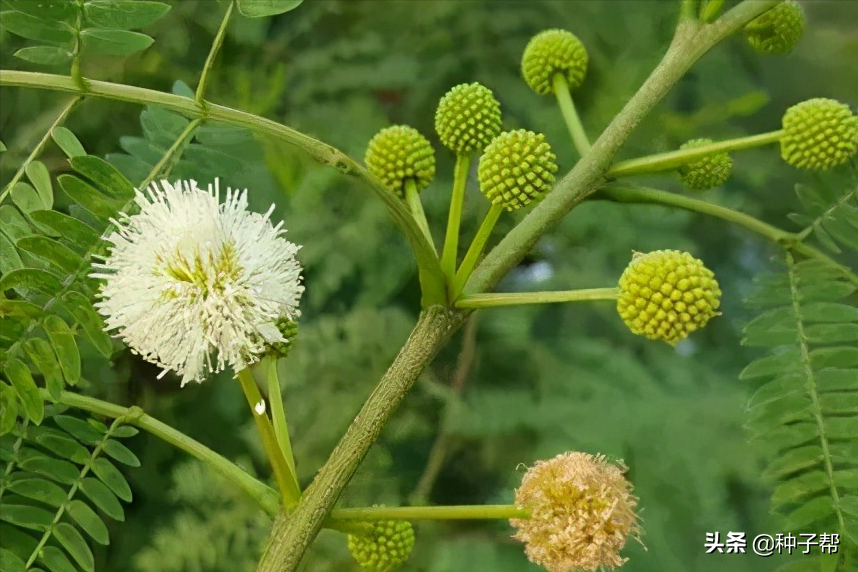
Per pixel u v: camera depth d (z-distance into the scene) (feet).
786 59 1.15
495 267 0.81
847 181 0.86
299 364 1.14
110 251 0.79
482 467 1.18
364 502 1.14
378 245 1.15
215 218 0.76
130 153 0.86
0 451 0.83
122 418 0.81
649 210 1.14
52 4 0.76
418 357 0.79
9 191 0.79
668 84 0.82
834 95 1.15
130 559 1.09
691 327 0.78
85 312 0.78
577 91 1.11
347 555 1.09
